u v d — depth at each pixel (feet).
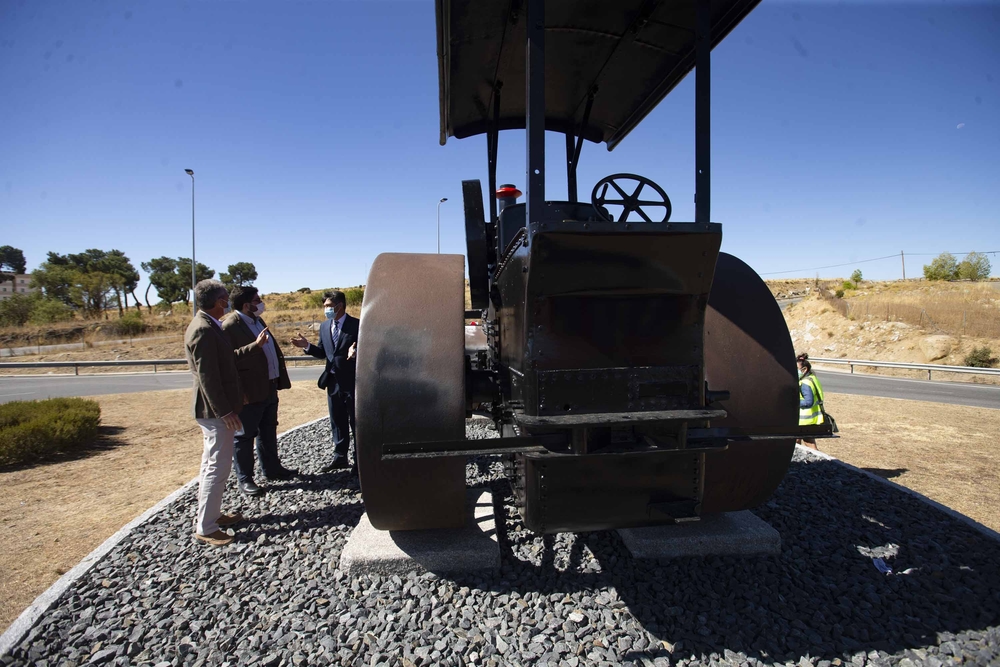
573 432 6.48
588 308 6.61
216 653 7.62
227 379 11.53
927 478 16.94
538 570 9.57
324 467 16.63
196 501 13.71
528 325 6.56
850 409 31.60
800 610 8.36
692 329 6.87
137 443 23.11
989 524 13.04
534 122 6.52
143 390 42.91
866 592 8.80
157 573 10.02
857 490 13.87
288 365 67.36
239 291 14.97
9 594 10.16
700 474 7.21
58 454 21.15
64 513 14.40
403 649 7.57
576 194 14.56
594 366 6.66
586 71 11.91
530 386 6.57
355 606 8.61
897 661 7.25
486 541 9.73
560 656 7.36
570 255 6.16
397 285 8.86
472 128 14.99
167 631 8.20
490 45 10.80
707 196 7.30
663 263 6.39
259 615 8.52
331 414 16.58
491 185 13.62
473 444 6.68
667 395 6.77
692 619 8.08
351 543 9.84
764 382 9.39
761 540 10.03
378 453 8.04
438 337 8.29
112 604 8.97
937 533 11.07
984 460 19.29
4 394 41.39
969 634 7.72
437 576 9.35
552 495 6.94
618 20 9.71
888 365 53.67
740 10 8.55
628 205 8.32
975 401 35.53
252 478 14.46
